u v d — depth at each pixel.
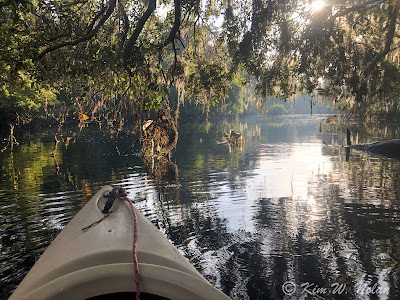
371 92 10.30
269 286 4.39
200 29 10.14
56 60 7.57
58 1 7.82
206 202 8.22
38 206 7.93
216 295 2.35
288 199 8.44
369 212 7.28
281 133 31.48
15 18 5.96
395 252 5.29
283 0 8.52
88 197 8.73
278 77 10.74
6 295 4.21
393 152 17.30
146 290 2.32
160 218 7.05
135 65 7.71
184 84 10.41
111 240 2.94
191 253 5.34
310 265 4.93
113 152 17.92
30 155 17.28
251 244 5.66
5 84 8.37
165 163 14.30
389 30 9.92
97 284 2.31
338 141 23.42
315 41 8.66
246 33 8.92
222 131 34.22
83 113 10.35
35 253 5.33
